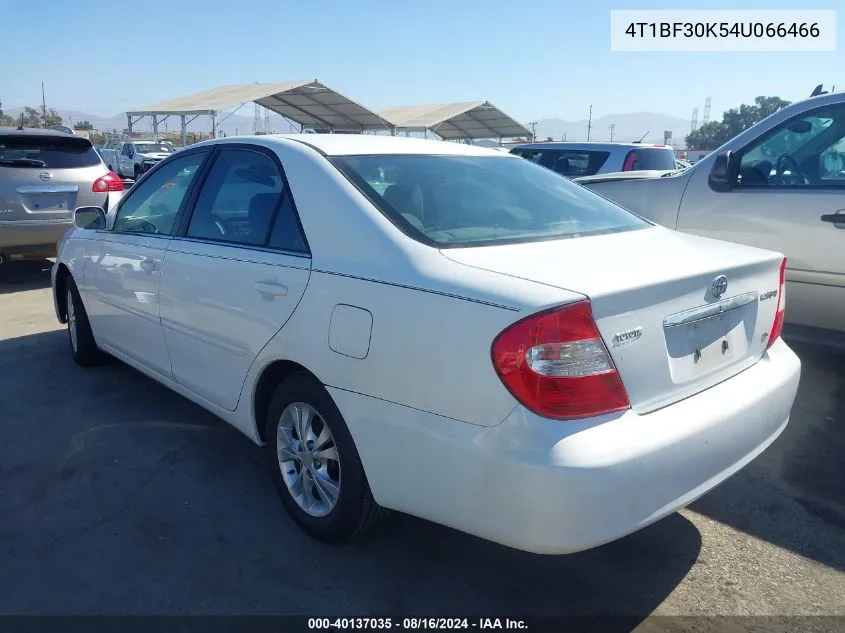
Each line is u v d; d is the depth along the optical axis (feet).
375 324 8.39
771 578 9.39
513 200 10.59
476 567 9.62
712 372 8.70
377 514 9.36
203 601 8.86
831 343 16.30
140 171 92.63
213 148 12.34
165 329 12.55
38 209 25.91
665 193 17.76
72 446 13.01
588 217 10.73
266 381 10.59
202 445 13.12
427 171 10.61
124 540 10.11
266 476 12.02
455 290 7.75
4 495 11.30
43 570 9.41
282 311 9.64
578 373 7.22
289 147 10.69
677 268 8.41
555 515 7.11
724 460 8.36
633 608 8.83
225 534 10.28
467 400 7.54
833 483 11.82
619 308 7.52
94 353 16.80
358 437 8.73
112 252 14.28
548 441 7.11
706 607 8.83
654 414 7.79
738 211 16.42
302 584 9.22
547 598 9.01
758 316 9.55
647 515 7.54
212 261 11.09
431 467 7.93
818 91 17.25
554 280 7.62
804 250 15.48
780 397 9.34
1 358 17.88
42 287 26.71
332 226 9.40
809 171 15.88
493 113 110.93
